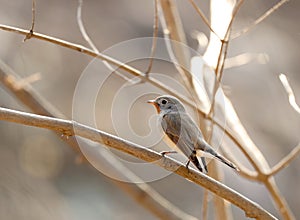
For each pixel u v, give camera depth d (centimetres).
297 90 1362
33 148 1388
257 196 1322
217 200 841
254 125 1364
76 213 1363
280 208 838
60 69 1473
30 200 1311
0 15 1459
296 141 1363
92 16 1520
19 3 1496
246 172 842
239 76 1377
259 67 1375
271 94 1371
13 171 1341
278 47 1363
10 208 1281
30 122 620
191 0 717
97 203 1399
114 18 1523
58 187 1382
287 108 1364
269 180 834
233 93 1366
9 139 1373
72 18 1516
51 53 1476
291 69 1375
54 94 1449
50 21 1498
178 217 1020
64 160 1417
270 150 1351
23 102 1015
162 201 1019
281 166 834
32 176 1359
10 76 1020
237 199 650
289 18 1376
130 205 1420
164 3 879
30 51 1457
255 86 1376
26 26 1475
